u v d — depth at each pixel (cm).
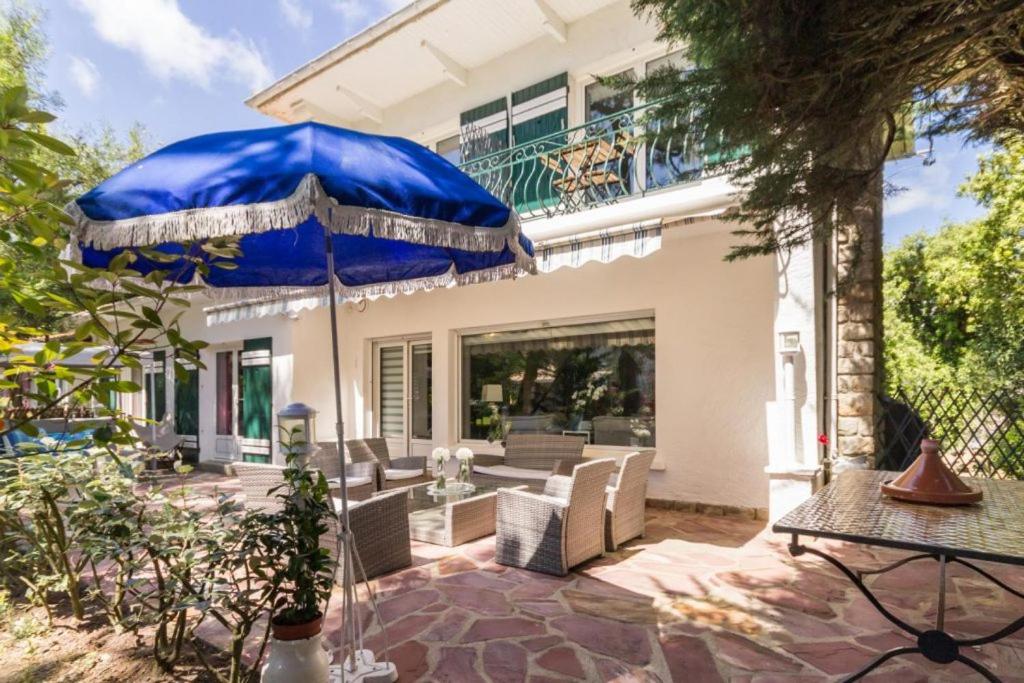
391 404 1150
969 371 1344
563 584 483
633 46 883
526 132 995
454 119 1103
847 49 313
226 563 288
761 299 718
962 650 354
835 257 671
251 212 260
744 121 363
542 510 514
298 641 285
